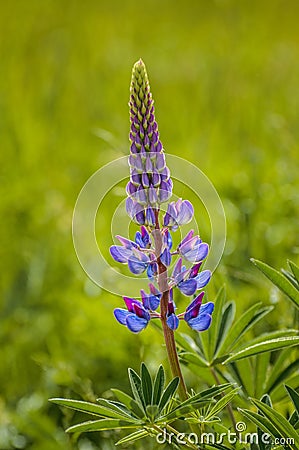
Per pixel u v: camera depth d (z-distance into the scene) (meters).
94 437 3.85
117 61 9.60
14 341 4.91
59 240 5.73
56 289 5.28
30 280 5.47
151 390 2.62
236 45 9.63
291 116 7.50
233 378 3.29
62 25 10.55
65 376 4.29
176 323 2.56
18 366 4.73
